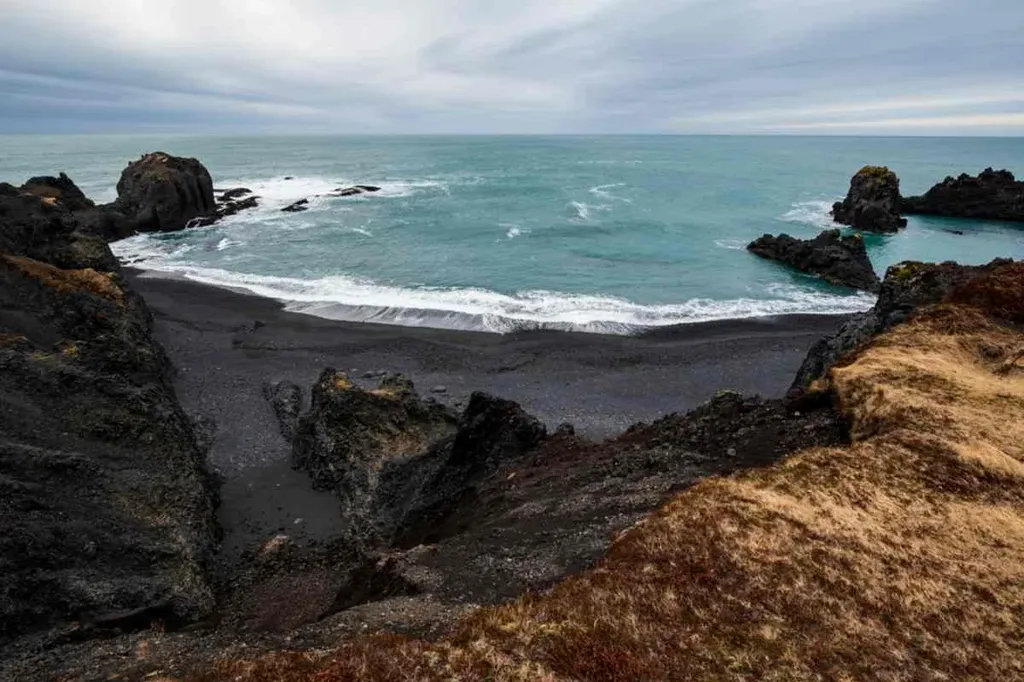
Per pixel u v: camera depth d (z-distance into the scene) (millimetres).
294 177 196500
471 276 77188
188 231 104688
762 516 18688
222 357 52094
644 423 38625
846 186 175625
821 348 42500
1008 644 14289
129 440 30531
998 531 18531
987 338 32750
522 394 46312
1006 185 130500
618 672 12711
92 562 24359
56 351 36062
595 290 72438
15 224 53562
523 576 18656
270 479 35688
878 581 16125
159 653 17844
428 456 35094
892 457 22203
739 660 13234
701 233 104750
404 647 13836
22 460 25812
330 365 50969
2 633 21016
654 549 17359
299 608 24891
